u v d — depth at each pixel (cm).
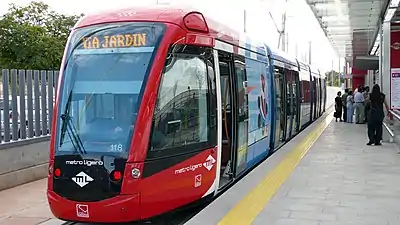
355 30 2611
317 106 2695
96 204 627
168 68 670
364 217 629
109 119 652
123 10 730
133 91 652
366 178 907
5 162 941
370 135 1474
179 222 741
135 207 622
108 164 629
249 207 665
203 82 740
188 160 692
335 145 1464
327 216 632
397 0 1655
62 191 647
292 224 593
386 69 1966
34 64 1938
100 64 682
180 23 704
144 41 676
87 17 740
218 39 809
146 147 631
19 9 2269
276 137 1332
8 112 954
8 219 735
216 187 779
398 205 696
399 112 1722
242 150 931
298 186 827
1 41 1941
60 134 669
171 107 670
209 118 750
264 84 1172
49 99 1084
